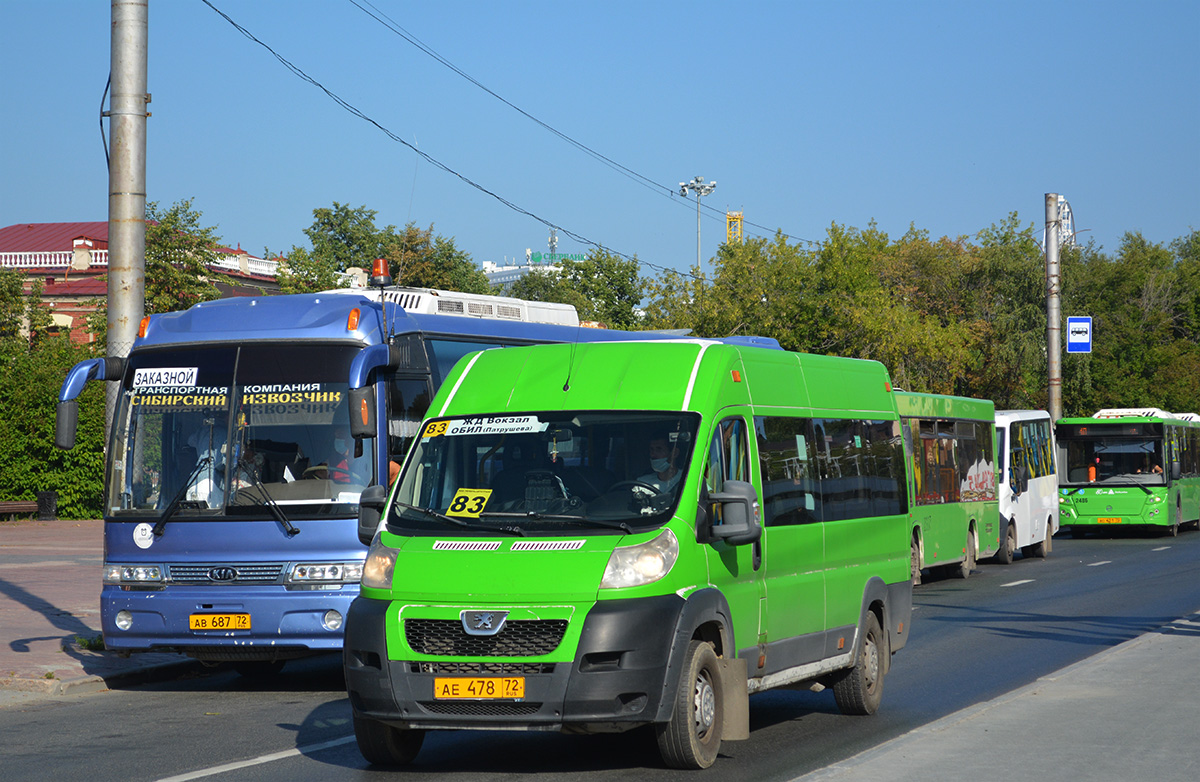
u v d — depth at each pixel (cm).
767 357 1052
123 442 1328
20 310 5034
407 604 851
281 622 1255
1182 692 1109
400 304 1552
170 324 1370
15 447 3884
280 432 1301
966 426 2792
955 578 2694
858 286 4881
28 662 1436
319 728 1104
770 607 975
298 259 5356
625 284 7712
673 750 863
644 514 877
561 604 827
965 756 864
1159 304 7719
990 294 6519
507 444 934
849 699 1128
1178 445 4097
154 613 1277
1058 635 1688
